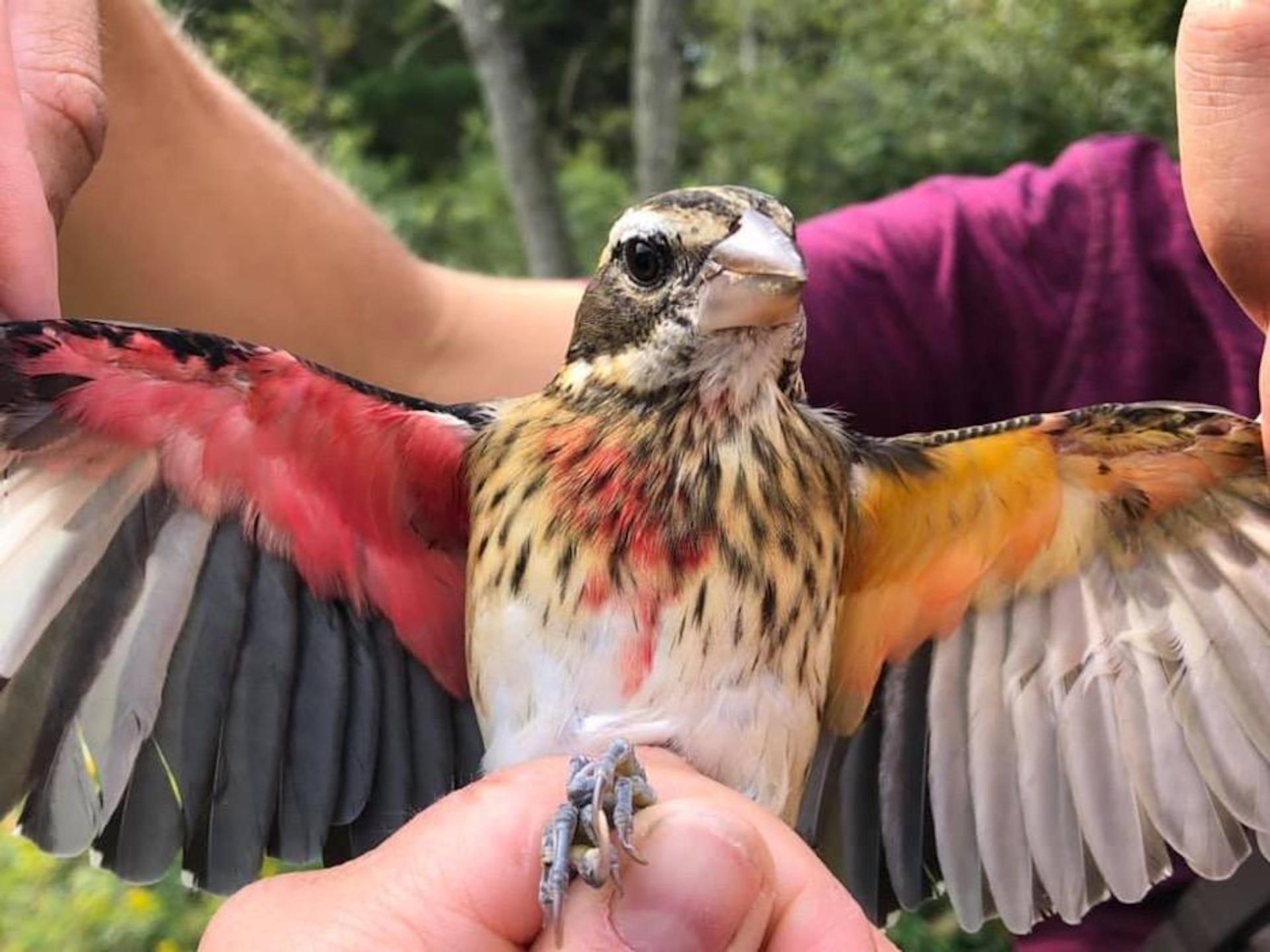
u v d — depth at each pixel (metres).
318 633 0.18
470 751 0.19
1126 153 0.30
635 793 0.14
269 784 0.17
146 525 0.17
